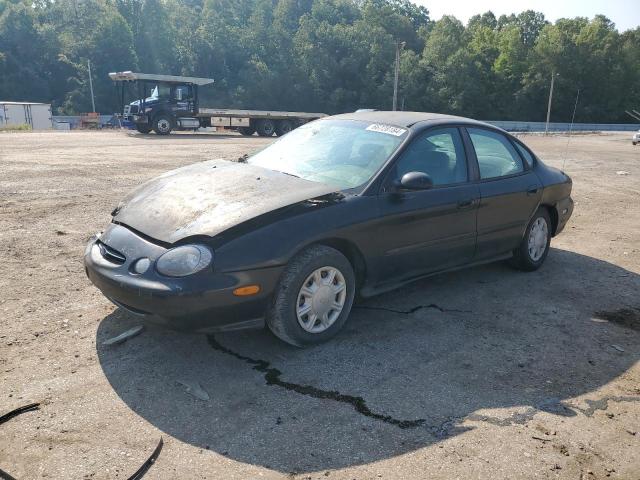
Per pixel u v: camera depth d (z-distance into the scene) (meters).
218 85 87.50
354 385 3.45
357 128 4.85
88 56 86.50
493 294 5.18
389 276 4.34
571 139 36.66
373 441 2.91
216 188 4.03
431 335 4.22
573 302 5.08
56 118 61.12
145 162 13.63
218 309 3.42
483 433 3.02
